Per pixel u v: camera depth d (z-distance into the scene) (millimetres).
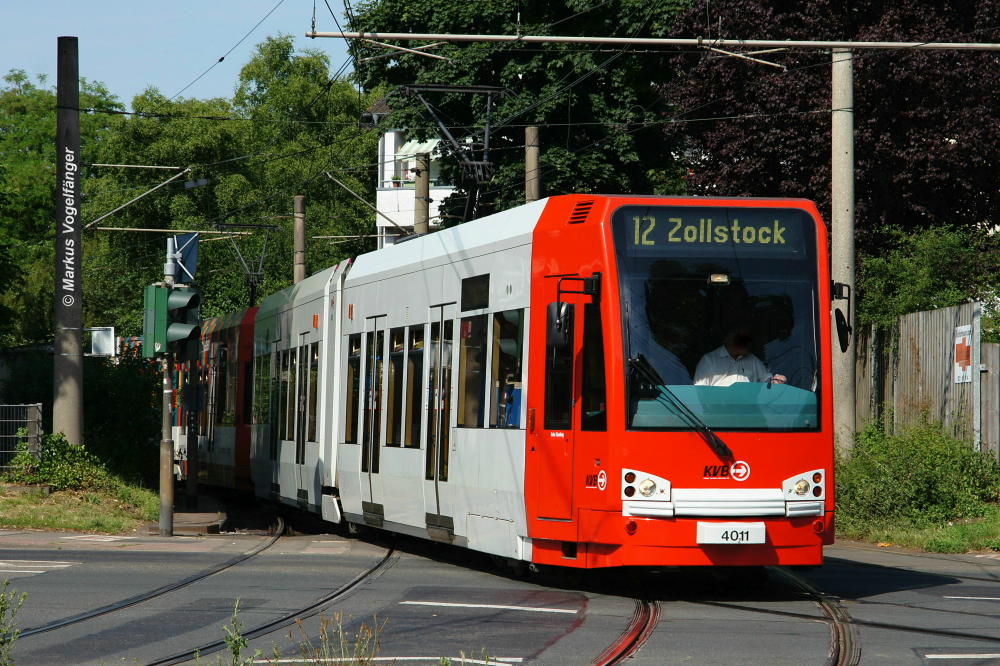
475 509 41750
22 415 66125
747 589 38156
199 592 36312
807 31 79312
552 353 37906
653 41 52969
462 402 43000
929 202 79438
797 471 36125
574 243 37500
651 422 35625
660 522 35250
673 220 36844
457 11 107438
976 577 41812
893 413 64812
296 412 64062
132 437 84500
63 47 67062
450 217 111188
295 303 66250
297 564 44438
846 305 60312
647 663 25641
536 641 28094
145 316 56375
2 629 22234
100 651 27234
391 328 50000
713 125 87625
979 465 56219
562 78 105562
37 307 137250
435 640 28141
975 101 77062
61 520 58531
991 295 64375
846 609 33594
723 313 36500
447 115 109812
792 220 37344
